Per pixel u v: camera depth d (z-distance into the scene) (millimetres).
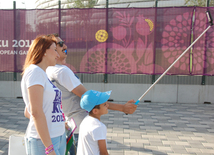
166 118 5281
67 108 2291
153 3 7184
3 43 6949
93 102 1905
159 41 6496
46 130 1610
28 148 1759
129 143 3809
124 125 4754
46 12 6793
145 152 3469
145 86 6824
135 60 6609
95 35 6664
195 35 6375
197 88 6727
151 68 6590
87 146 1887
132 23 6527
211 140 3992
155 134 4254
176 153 3449
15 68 6996
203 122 5023
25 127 4547
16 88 7164
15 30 6898
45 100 1720
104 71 6723
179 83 6754
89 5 10078
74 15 6691
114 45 6633
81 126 1979
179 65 6488
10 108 5977
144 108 6133
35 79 1641
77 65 6789
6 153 3354
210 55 6406
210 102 6734
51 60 1850
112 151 3488
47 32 6828
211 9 6289
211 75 6453
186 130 4496
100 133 1865
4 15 6879
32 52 1784
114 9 6547
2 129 4406
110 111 5852
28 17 6859
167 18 6422
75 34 6734
